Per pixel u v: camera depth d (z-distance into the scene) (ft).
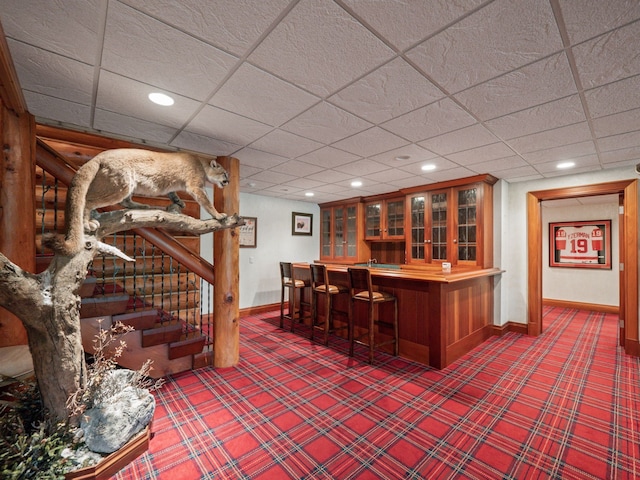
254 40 4.37
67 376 5.05
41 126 7.50
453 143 8.62
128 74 5.27
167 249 8.90
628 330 10.73
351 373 9.16
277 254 18.26
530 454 5.60
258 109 6.59
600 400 7.54
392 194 16.35
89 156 8.71
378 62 4.89
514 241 13.65
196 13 3.82
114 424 5.26
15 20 3.90
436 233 14.11
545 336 13.03
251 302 16.96
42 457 4.48
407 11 3.78
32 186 6.30
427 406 7.27
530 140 8.32
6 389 5.91
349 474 5.12
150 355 8.48
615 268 17.46
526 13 3.79
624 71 5.01
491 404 7.35
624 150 9.09
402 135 8.03
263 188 15.47
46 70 5.12
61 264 4.91
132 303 9.59
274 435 6.18
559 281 19.45
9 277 4.27
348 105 6.37
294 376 8.95
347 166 11.20
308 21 3.97
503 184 13.19
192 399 7.62
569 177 12.23
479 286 12.08
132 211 6.08
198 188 6.89
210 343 10.75
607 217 17.76
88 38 4.31
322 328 12.33
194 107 6.50
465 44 4.41
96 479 4.78
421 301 10.03
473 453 5.63
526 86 5.54
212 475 5.11
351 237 18.49
